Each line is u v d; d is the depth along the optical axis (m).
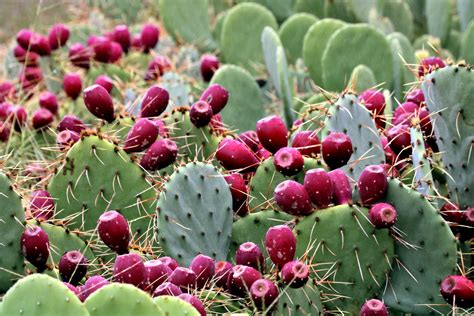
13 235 3.63
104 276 3.95
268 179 4.01
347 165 4.02
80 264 3.59
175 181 3.82
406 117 4.30
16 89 6.61
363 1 7.39
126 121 4.31
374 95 4.50
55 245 3.89
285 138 4.04
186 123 4.36
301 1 8.06
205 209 3.86
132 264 3.28
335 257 3.64
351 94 4.12
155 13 9.25
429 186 3.85
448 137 4.04
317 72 6.49
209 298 3.50
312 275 3.66
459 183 4.05
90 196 4.04
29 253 3.61
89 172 4.02
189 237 3.83
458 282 3.59
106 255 4.03
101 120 4.42
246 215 3.97
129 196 4.04
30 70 6.54
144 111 4.30
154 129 4.03
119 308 2.91
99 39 6.33
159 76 6.04
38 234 3.61
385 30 7.29
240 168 4.07
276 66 5.80
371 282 3.68
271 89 6.52
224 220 3.89
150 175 4.07
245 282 3.36
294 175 3.90
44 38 6.46
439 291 3.68
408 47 6.15
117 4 9.17
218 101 4.43
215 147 4.36
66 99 5.94
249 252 3.51
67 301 2.89
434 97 4.05
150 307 2.92
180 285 3.41
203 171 3.87
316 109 4.38
